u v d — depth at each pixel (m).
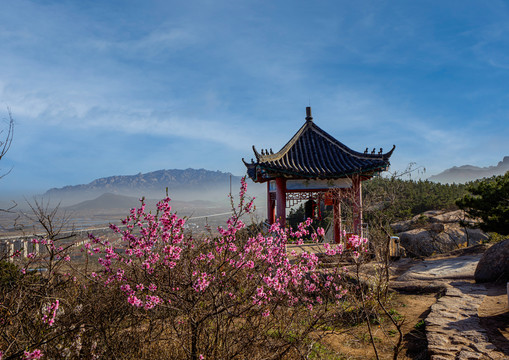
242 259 5.17
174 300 4.70
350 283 7.60
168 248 4.71
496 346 5.64
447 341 6.00
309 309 6.16
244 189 5.45
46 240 4.75
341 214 16.05
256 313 5.02
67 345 4.46
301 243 6.41
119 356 4.66
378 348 6.44
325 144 17.75
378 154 15.68
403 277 12.05
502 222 18.44
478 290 9.27
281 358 4.91
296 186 16.02
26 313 4.49
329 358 5.82
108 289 5.05
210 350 4.69
